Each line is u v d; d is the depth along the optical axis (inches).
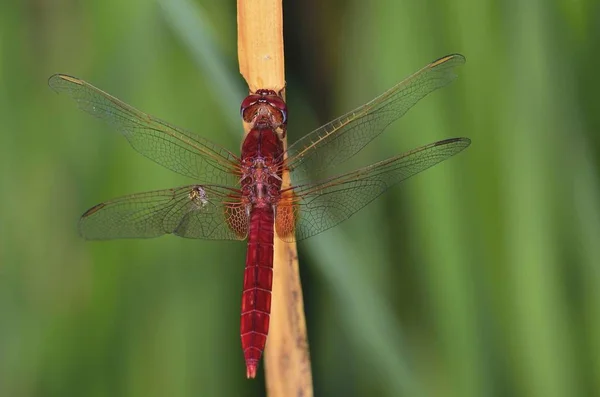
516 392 25.0
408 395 25.0
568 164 25.0
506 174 25.0
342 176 25.0
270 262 25.0
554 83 25.1
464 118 25.1
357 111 25.1
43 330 25.1
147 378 25.1
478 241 25.1
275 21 24.9
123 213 25.0
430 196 25.1
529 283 25.0
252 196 25.1
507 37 25.1
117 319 25.1
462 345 25.1
